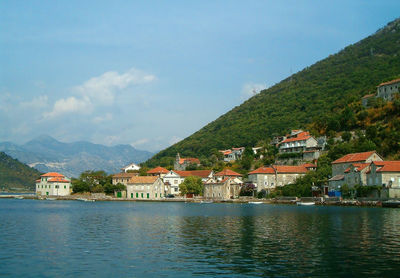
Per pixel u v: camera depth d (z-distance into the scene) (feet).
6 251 184.34
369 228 251.19
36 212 426.51
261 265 155.43
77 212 423.64
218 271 147.54
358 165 507.30
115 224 294.25
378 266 152.15
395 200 437.17
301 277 139.23
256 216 351.05
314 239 211.41
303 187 581.94
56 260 166.09
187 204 610.65
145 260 165.58
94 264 159.22
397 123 642.22
